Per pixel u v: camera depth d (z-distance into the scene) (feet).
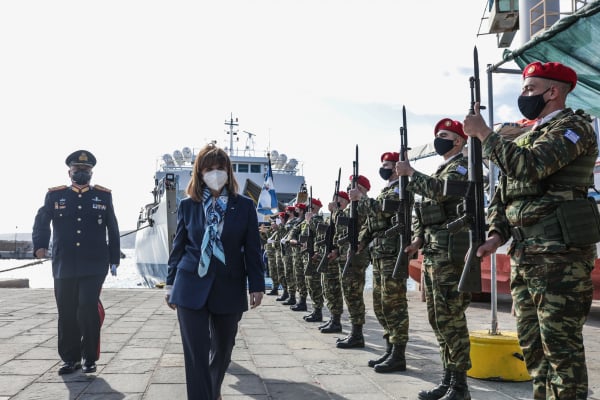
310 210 27.89
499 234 9.41
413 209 13.99
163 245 69.31
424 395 12.34
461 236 11.77
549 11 25.86
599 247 25.02
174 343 19.31
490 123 17.28
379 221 16.10
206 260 10.00
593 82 16.26
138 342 19.52
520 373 13.93
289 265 35.24
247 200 10.84
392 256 15.42
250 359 16.98
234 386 13.56
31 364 15.66
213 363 10.66
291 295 35.14
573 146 7.76
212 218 10.30
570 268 7.80
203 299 9.86
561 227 7.84
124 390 12.97
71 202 15.15
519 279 9.12
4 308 29.14
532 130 8.80
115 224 15.93
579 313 7.78
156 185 80.69
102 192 15.78
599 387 13.37
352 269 19.06
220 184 10.25
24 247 331.77
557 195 7.99
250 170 88.99
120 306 31.78
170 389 13.08
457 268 11.84
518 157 7.88
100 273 15.07
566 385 7.72
